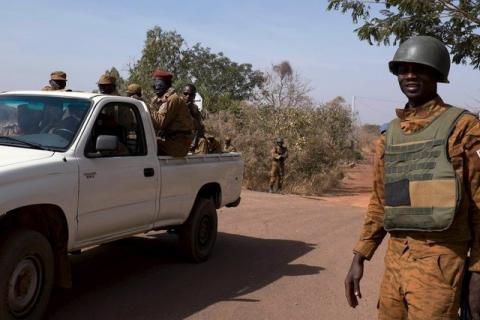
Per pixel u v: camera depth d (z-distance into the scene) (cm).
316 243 896
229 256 767
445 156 263
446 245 264
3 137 511
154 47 3306
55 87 843
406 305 277
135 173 578
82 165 504
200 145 974
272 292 604
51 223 481
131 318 499
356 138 4466
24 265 436
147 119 618
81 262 690
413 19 1155
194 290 595
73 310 513
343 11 1209
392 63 286
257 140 2247
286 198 1595
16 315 432
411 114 283
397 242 280
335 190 2458
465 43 1159
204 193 759
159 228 652
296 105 2767
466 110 271
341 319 530
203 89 3672
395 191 276
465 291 268
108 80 788
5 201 417
